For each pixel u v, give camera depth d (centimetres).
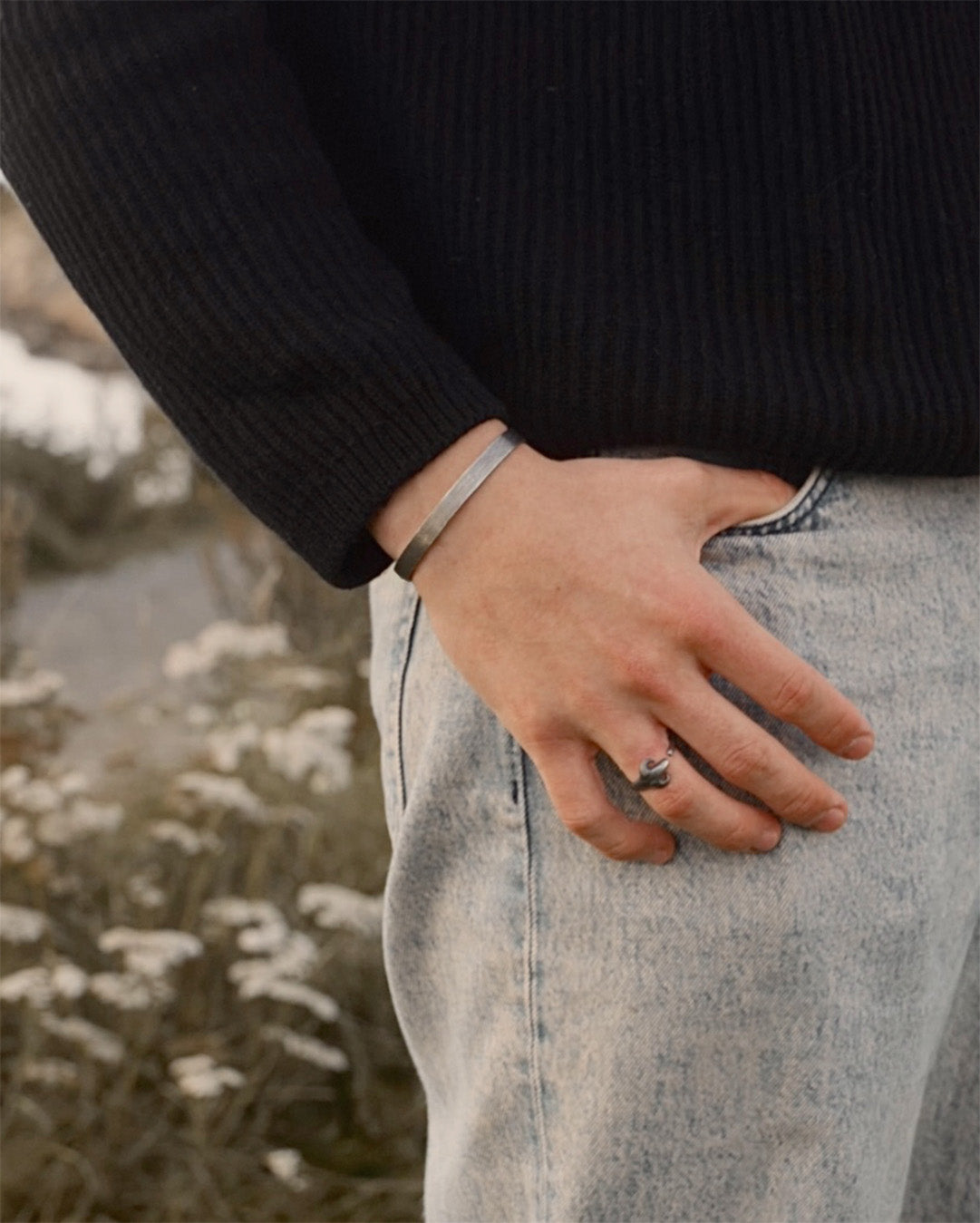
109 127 81
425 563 84
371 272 85
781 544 87
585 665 82
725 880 86
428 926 98
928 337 90
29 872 224
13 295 704
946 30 92
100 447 687
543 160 87
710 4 85
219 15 84
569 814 85
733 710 83
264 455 84
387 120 91
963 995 107
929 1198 112
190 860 252
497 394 89
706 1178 89
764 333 86
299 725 243
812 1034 87
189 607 535
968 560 94
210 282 81
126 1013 222
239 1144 215
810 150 86
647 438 87
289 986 204
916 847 90
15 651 361
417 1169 215
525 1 87
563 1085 91
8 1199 196
